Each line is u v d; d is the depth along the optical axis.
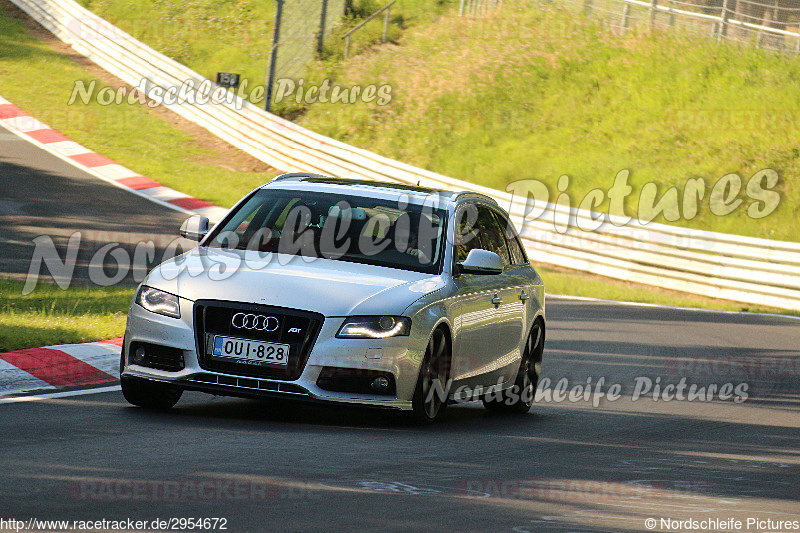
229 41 150.62
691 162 112.88
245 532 16.25
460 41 141.88
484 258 28.91
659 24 139.38
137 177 99.50
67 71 136.62
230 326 25.64
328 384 25.48
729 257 84.25
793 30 142.50
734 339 57.91
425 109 127.50
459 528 17.48
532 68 132.50
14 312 41.66
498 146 120.25
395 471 21.81
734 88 125.81
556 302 69.75
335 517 17.55
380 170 102.25
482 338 29.92
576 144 119.12
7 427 24.06
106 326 39.34
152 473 20.09
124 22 157.75
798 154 112.25
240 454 22.36
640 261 87.44
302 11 155.25
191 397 30.58
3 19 155.12
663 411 35.47
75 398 28.61
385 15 151.25
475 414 32.25
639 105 124.69
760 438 31.30
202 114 124.75
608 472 24.06
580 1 146.12
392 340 25.95
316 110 131.00
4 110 117.56
